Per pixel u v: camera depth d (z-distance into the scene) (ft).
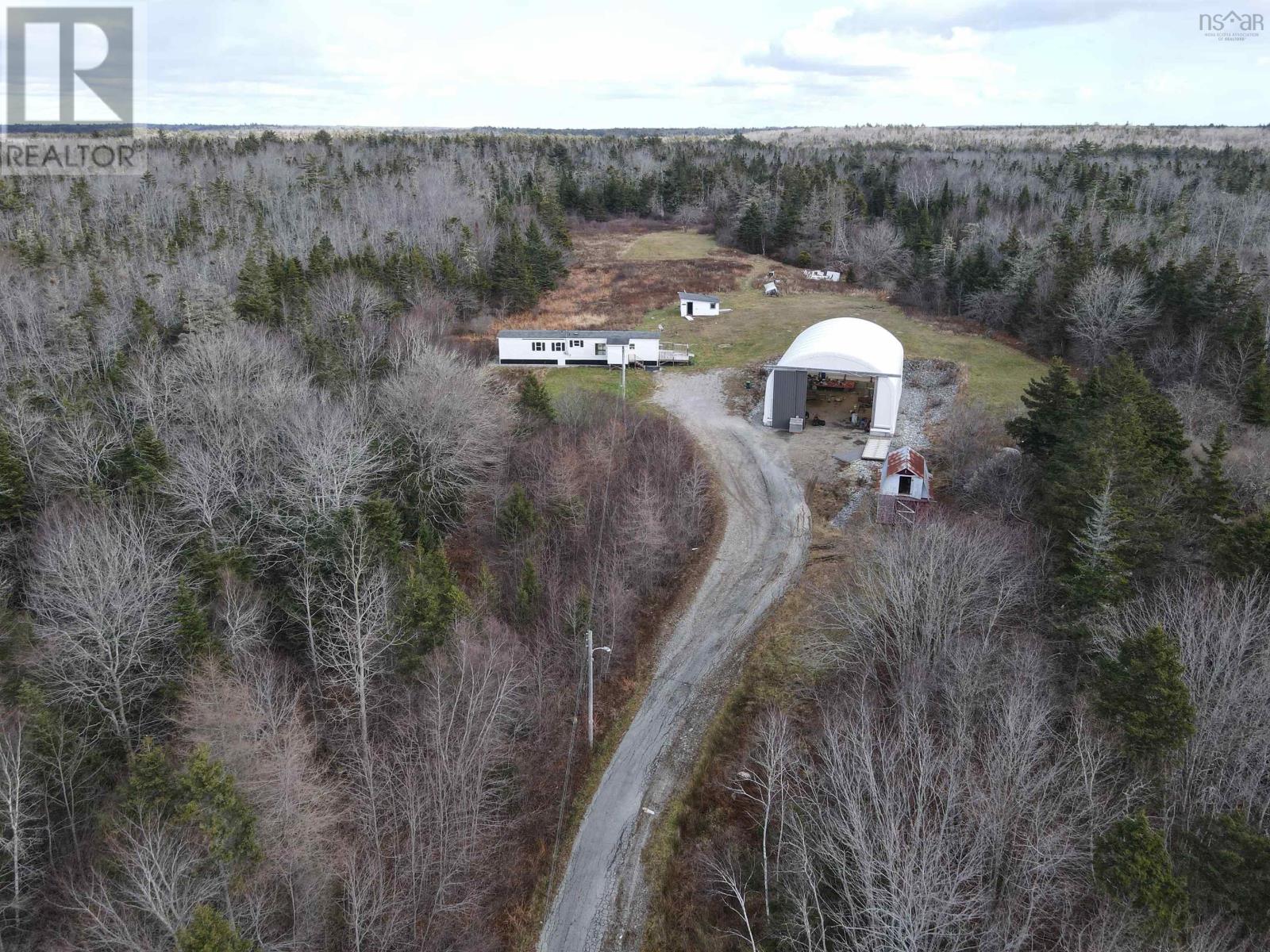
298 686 124.98
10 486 139.33
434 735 107.45
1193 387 187.62
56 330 200.75
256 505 140.46
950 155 627.87
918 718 102.01
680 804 115.75
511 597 147.33
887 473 165.68
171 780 92.63
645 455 187.32
